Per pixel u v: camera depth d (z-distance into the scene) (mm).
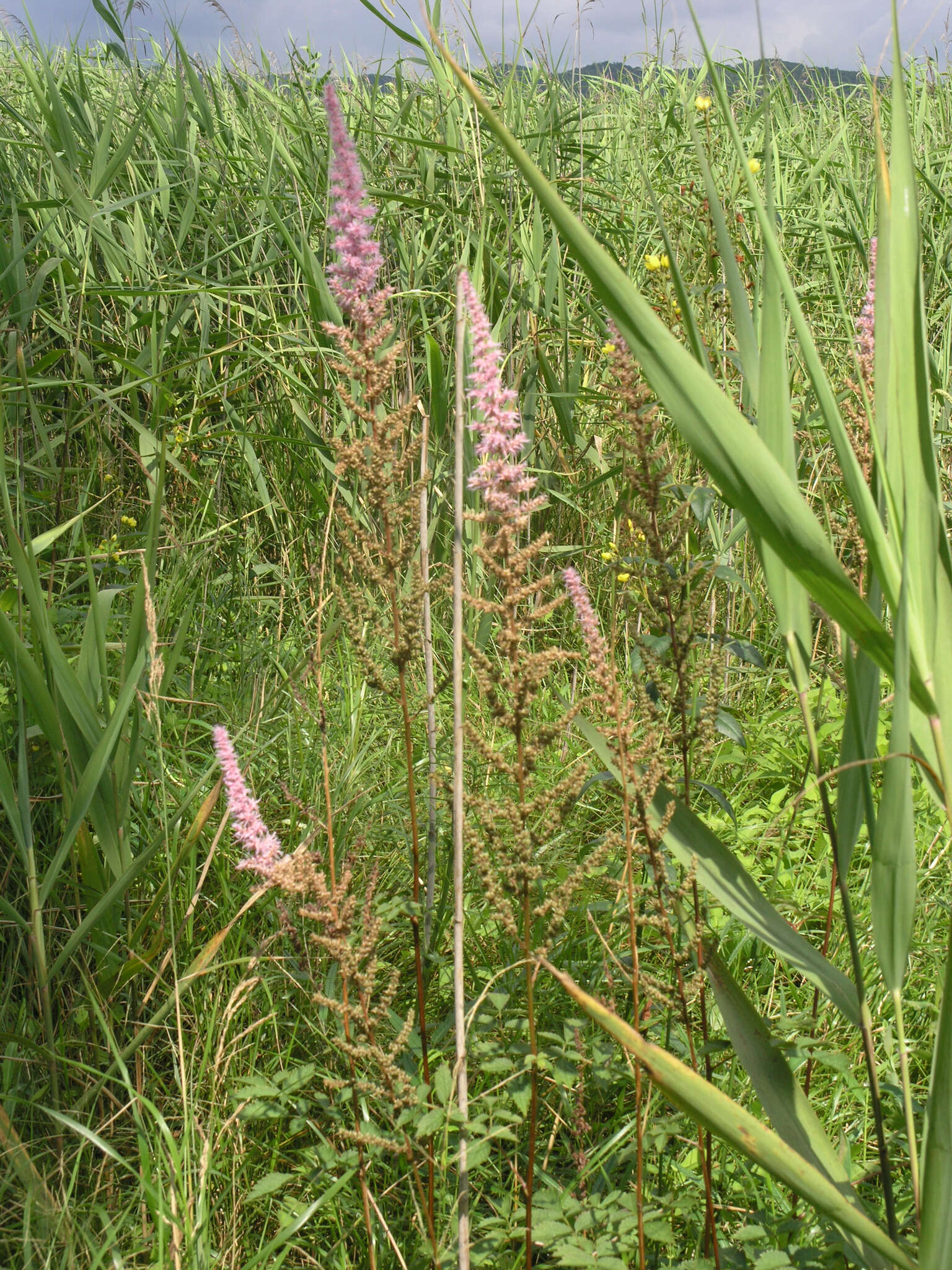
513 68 4508
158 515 2279
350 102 5105
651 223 4742
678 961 1686
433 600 2393
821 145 5773
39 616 2080
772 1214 1929
